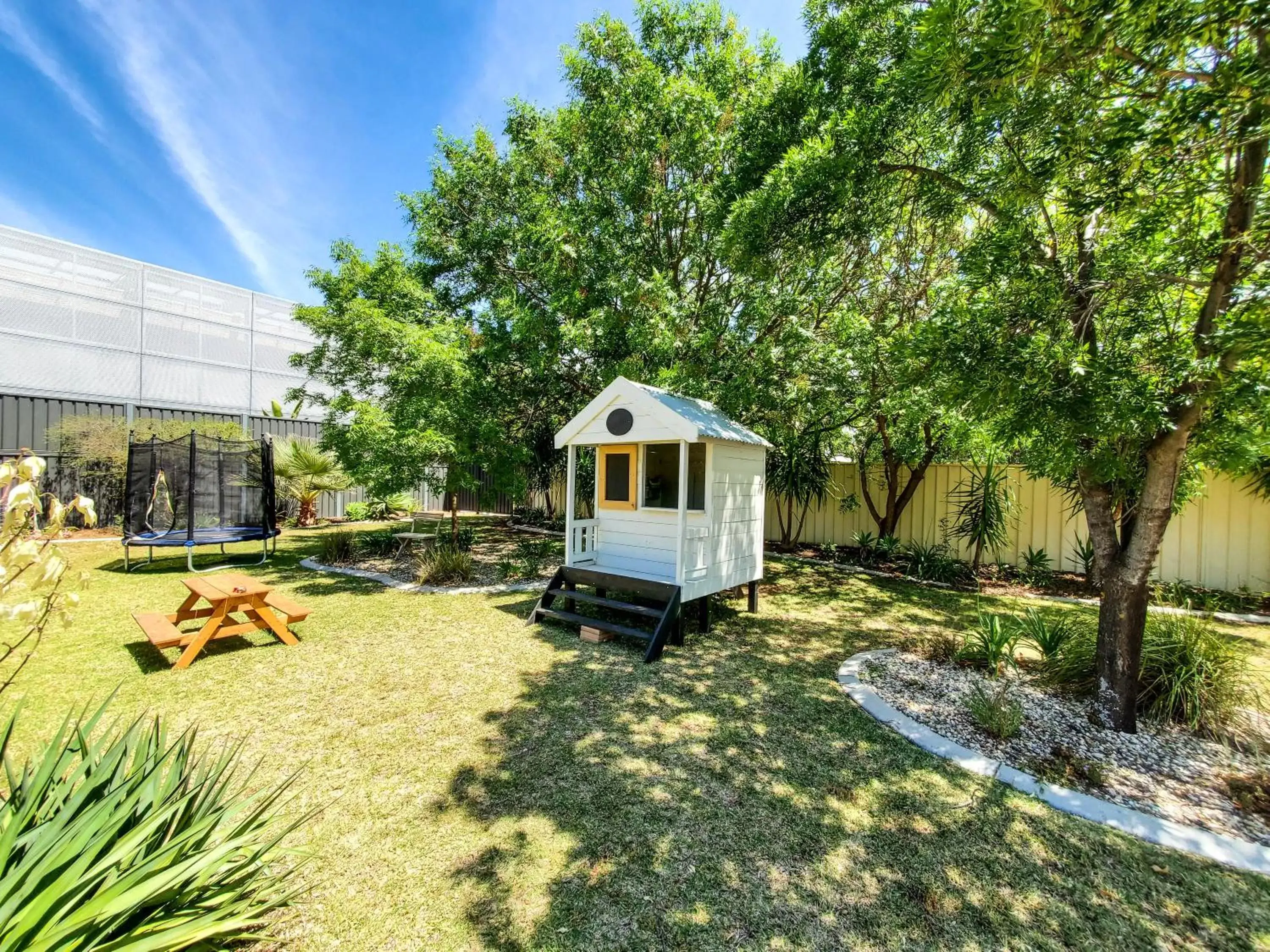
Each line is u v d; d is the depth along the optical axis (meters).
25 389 9.80
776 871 2.14
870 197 4.67
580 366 9.14
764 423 7.44
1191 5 2.07
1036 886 2.09
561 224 8.12
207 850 1.64
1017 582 7.54
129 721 3.23
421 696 3.66
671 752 3.00
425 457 7.12
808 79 5.41
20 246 10.29
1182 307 3.48
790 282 6.77
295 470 11.80
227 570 7.69
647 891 2.03
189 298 12.38
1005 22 2.33
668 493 5.22
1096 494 3.43
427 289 9.48
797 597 6.72
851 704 3.62
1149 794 2.68
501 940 1.80
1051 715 3.44
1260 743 3.12
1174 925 1.93
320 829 2.33
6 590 1.49
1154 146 2.51
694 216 8.15
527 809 2.49
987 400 3.08
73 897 1.29
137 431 10.25
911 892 2.05
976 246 3.59
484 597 6.33
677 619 4.79
